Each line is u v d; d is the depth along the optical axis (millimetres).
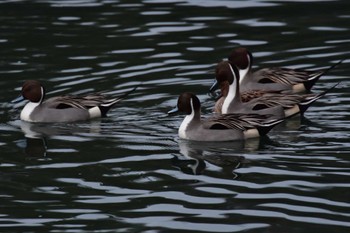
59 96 19156
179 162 15984
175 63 21297
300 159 15906
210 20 24078
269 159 15992
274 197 14203
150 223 13445
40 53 22062
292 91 19969
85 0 26266
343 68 20969
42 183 15109
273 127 17641
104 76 20625
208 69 20906
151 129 17969
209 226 13266
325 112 18547
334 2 25359
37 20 24438
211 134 17250
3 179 15320
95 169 15695
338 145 16578
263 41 22547
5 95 19828
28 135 17797
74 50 22203
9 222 13602
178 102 17547
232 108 18688
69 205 14188
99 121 18609
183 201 14195
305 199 14086
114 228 13312
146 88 20016
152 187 14812
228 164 15828
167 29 23484
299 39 22641
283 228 13109
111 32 23328
